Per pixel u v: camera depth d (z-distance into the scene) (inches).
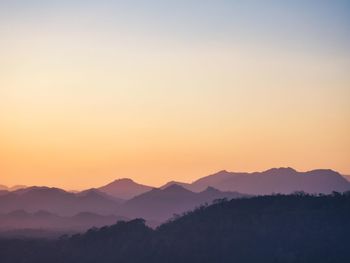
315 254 7244.1
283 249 7431.1
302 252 7317.9
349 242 7313.0
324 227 7632.9
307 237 7524.6
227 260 7554.1
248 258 7460.6
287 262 7229.3
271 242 7588.6
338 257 7140.8
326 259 7150.6
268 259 7352.4
